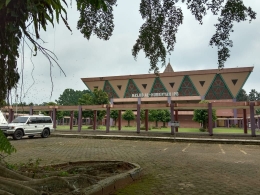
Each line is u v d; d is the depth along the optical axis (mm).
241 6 5418
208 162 8898
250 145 16453
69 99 69062
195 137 19859
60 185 3939
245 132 26484
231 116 49312
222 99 50625
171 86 53938
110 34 6840
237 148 14547
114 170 6625
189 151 12617
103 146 14664
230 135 21453
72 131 26516
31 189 3207
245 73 47125
